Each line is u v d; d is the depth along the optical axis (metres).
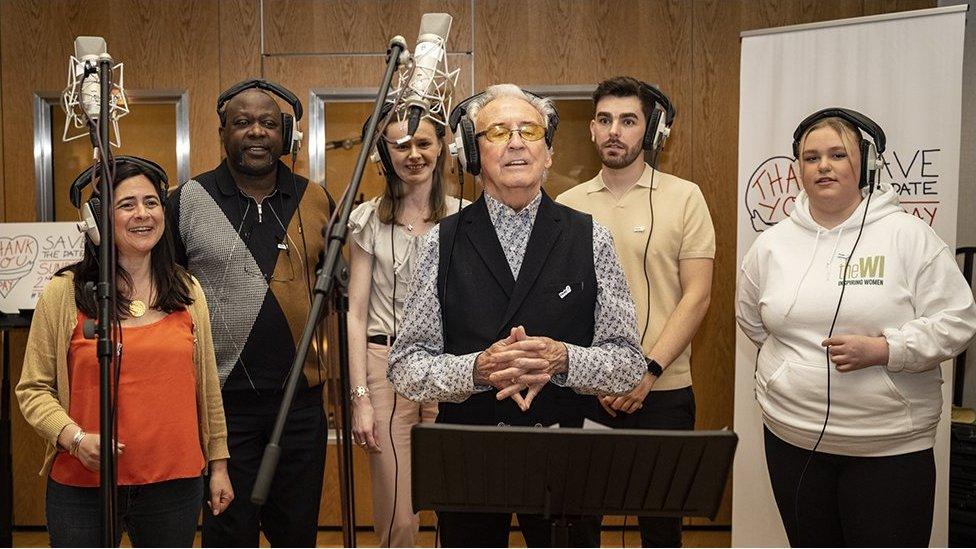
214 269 2.43
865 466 2.14
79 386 1.99
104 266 1.71
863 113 3.00
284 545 2.52
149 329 2.05
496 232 1.91
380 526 2.62
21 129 4.05
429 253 1.93
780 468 2.29
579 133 4.02
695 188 2.78
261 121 2.46
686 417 2.70
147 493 2.03
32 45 4.03
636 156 2.72
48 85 4.03
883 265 2.16
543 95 3.98
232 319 2.41
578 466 1.39
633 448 1.36
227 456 2.23
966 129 3.83
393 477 2.58
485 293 1.87
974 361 3.76
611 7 3.99
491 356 1.75
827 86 3.05
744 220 3.18
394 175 2.63
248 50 4.02
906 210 2.94
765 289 2.34
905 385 2.13
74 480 1.99
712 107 4.00
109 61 1.86
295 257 2.49
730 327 4.05
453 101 4.02
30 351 2.03
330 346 2.64
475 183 3.89
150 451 2.00
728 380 4.05
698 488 1.40
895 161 2.96
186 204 2.48
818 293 2.21
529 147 1.85
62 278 2.05
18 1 4.02
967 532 3.18
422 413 2.62
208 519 2.45
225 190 2.49
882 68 2.98
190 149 4.03
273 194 2.53
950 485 3.24
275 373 2.43
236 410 2.42
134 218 2.00
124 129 4.06
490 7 4.00
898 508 2.11
